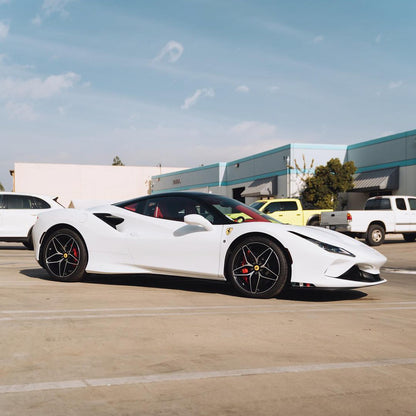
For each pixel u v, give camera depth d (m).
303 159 27.69
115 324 3.19
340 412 1.82
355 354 2.62
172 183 46.94
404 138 23.75
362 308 4.16
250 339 2.88
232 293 4.88
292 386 2.08
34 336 2.82
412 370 2.35
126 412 1.77
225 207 5.16
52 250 5.55
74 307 3.78
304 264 4.48
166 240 5.06
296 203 16.34
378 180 24.48
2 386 2.01
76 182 53.75
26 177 52.34
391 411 1.84
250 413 1.79
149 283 5.46
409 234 16.92
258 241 4.61
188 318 3.46
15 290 4.57
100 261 5.33
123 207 5.50
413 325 3.45
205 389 2.02
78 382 2.07
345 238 5.06
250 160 33.50
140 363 2.36
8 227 11.38
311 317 3.63
